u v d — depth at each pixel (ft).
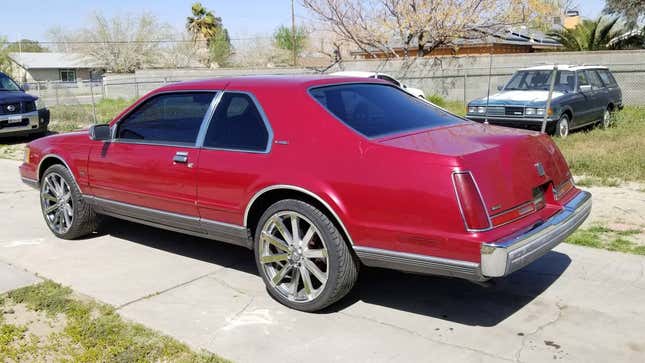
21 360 11.71
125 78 95.66
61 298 14.52
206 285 15.56
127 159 16.88
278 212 13.71
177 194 15.69
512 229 11.85
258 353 11.92
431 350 11.93
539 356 11.62
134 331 12.78
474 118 42.50
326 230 12.96
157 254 18.17
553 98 39.70
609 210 21.59
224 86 15.48
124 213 17.69
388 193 12.03
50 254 18.21
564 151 33.12
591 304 13.93
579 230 19.31
